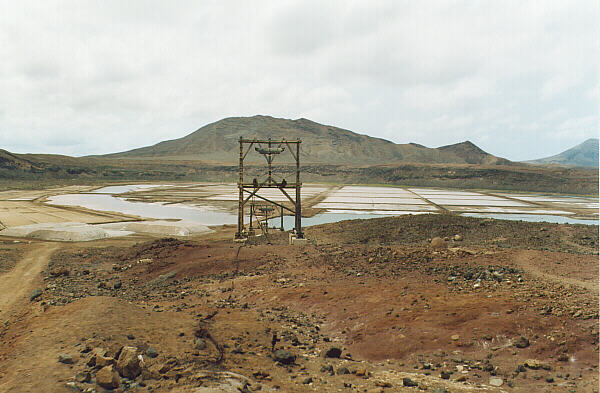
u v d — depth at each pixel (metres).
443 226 37.09
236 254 27.67
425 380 9.89
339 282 19.53
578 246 29.12
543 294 14.41
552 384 9.09
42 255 36.34
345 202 111.19
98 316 13.35
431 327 13.01
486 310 13.45
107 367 9.24
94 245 43.69
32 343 11.47
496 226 36.12
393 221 40.69
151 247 33.22
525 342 11.24
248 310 16.86
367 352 12.39
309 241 33.31
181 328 13.22
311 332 14.23
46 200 108.50
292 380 9.96
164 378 9.27
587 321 11.79
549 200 132.38
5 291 24.06
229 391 8.45
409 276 19.09
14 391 8.69
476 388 9.25
